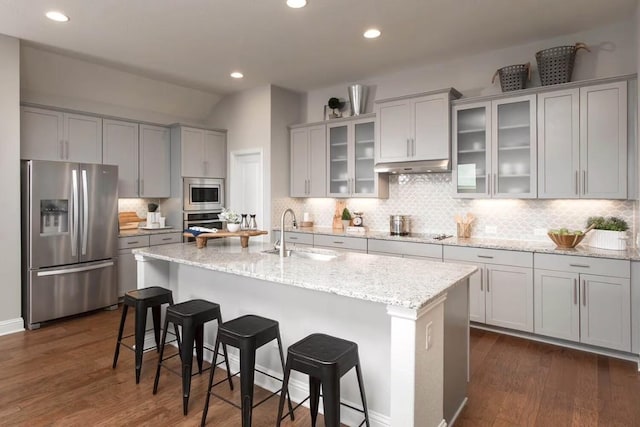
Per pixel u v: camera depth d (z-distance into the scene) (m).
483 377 2.82
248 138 5.57
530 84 3.89
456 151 4.06
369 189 4.84
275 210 5.39
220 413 2.36
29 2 3.01
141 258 3.25
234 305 2.90
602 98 3.29
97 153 4.73
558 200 3.79
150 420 2.28
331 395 1.71
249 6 3.10
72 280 4.10
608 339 3.10
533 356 3.18
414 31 3.58
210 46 3.94
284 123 5.50
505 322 3.59
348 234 4.62
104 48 3.99
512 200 4.05
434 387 1.92
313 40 3.79
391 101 4.39
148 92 5.24
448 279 2.11
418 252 4.08
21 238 3.92
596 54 3.56
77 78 4.57
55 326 3.91
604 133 3.28
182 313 2.41
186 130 5.43
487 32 3.61
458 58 4.28
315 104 5.61
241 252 3.07
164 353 3.26
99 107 5.05
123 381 2.74
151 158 5.32
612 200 3.53
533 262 3.43
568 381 2.75
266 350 2.67
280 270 2.35
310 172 5.34
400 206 4.83
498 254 3.61
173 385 2.70
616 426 2.22
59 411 2.37
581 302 3.21
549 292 3.36
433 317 1.90
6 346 3.37
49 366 2.98
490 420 2.29
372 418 2.16
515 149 3.74
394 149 4.39
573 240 3.37
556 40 3.75
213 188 5.76
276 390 2.60
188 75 4.89
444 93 4.05
